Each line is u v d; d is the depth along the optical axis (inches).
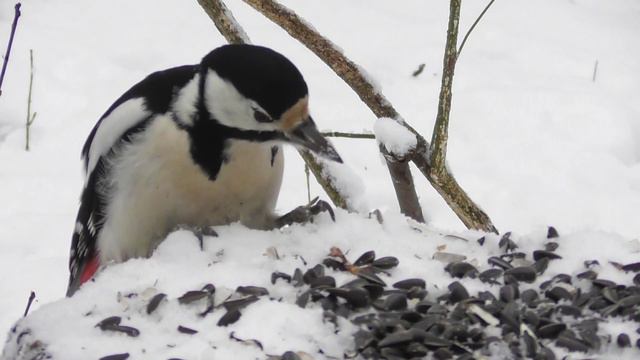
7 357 254.1
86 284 270.5
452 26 353.1
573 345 243.4
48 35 600.7
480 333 248.1
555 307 259.4
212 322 250.2
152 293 261.0
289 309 252.2
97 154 336.2
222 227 294.8
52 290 430.6
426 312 257.1
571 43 609.6
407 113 542.3
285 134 304.0
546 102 545.3
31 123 535.2
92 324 251.3
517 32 617.6
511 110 542.0
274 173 318.7
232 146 306.8
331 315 250.8
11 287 432.5
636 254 281.0
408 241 292.4
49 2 639.8
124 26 617.9
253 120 301.3
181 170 309.6
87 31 611.2
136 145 315.0
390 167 363.9
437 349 242.2
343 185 380.8
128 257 330.6
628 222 470.3
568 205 480.7
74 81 566.9
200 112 305.6
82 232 351.9
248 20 629.6
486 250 289.1
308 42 375.6
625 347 243.0
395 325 248.5
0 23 613.9
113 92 559.5
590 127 530.3
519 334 247.8
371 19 629.0
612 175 501.7
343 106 550.9
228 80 300.0
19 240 462.0
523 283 271.7
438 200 485.7
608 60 593.0
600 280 268.7
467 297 262.8
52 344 243.6
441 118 358.9
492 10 641.6
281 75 298.8
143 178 314.8
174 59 590.2
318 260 279.9
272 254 281.9
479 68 582.9
